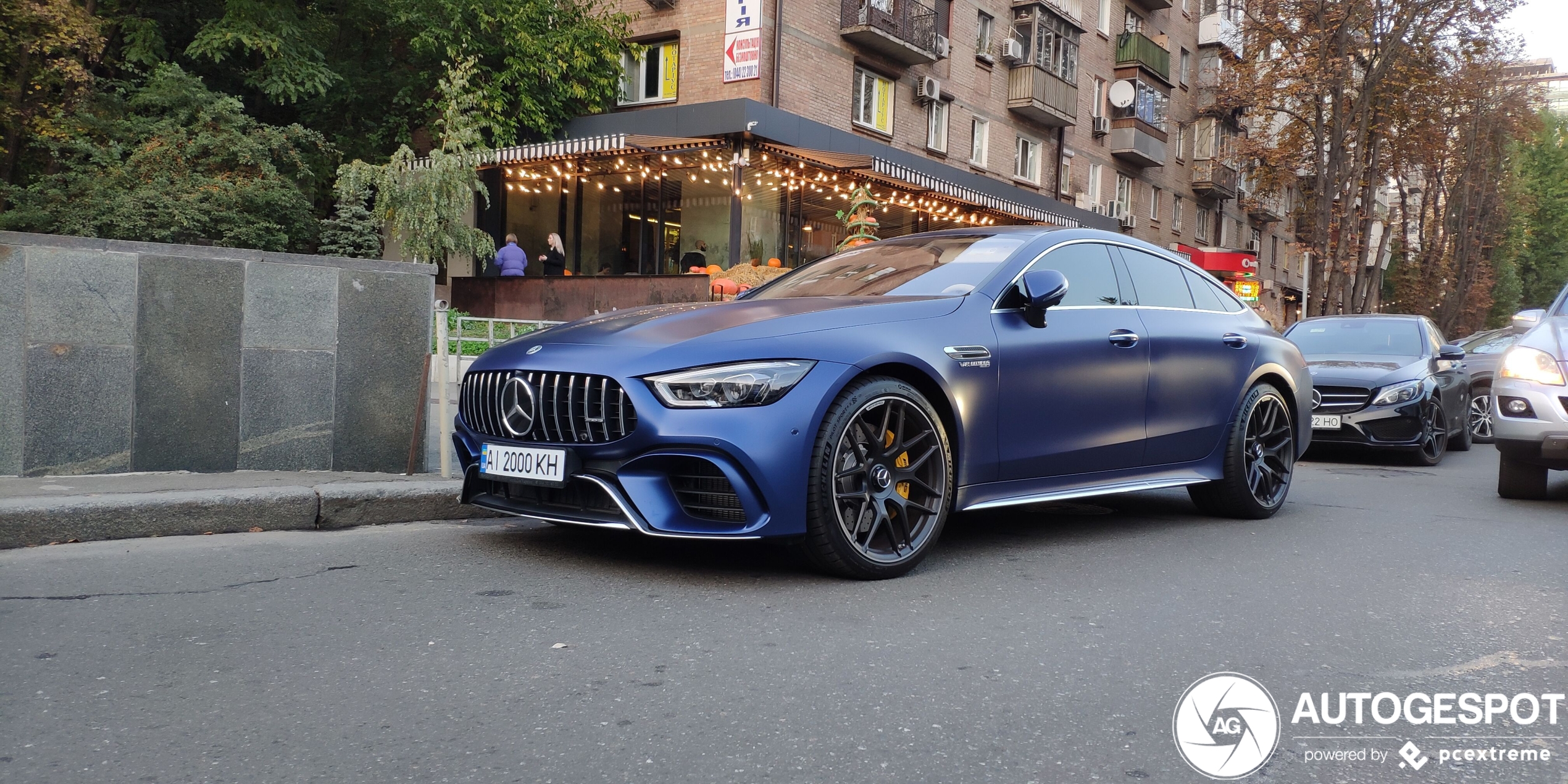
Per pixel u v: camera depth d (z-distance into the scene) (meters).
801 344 3.48
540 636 2.84
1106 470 4.55
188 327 4.84
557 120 20.05
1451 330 39.59
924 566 3.91
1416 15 23.30
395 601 3.17
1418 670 2.70
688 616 3.08
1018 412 4.10
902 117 22.58
